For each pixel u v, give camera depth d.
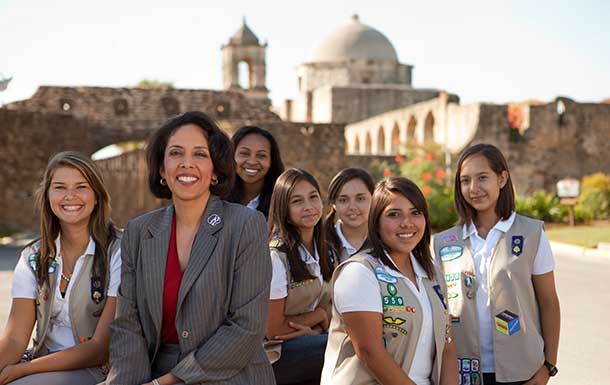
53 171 4.30
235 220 3.75
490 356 4.35
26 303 4.35
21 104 27.47
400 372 3.62
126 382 3.59
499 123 32.50
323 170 27.47
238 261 3.69
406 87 54.59
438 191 23.84
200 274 3.62
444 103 34.28
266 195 5.91
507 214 4.48
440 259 4.61
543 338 4.40
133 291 3.75
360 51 60.59
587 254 17.45
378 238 3.87
